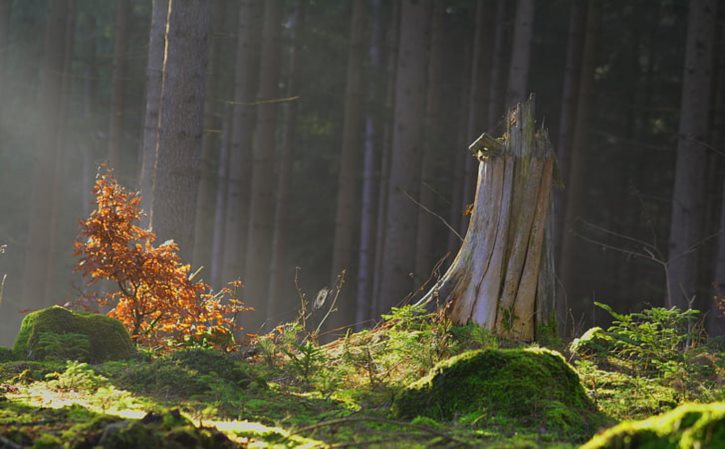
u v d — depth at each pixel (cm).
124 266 898
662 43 3022
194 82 1173
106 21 2941
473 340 758
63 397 570
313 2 2677
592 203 2908
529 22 1831
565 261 2114
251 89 2128
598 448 304
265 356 786
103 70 3011
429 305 839
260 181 2061
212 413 522
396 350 727
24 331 801
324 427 487
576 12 2186
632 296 2717
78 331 794
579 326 912
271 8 2083
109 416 429
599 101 2900
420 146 1792
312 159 2914
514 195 831
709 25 1588
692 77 1588
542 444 435
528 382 525
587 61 2167
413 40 1778
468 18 2716
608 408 583
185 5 1166
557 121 2866
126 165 2911
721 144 2156
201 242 2334
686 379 660
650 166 2972
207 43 1184
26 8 2905
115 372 678
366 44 2733
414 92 1783
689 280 1562
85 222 917
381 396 605
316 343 855
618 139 2909
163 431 400
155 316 954
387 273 1797
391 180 1800
